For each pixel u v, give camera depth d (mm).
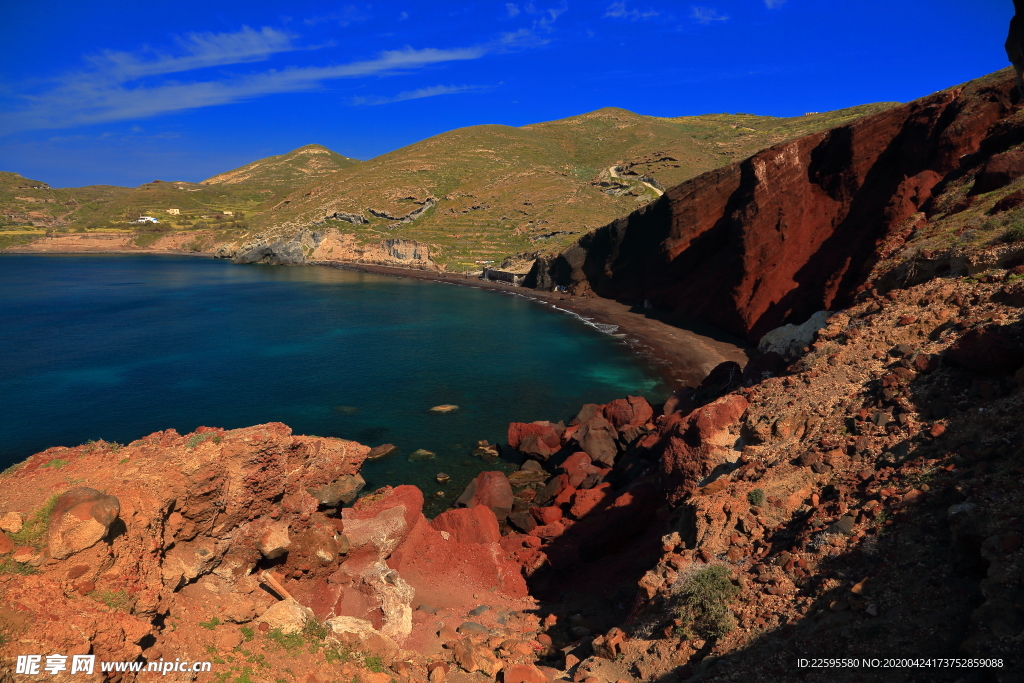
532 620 18328
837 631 11000
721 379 36688
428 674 14000
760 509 15727
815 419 19188
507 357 60156
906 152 52969
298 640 13023
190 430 39531
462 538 23594
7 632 8445
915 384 17953
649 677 12219
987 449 13422
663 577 15266
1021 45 16219
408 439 37750
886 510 13305
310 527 15930
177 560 12766
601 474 29828
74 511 9922
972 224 29156
